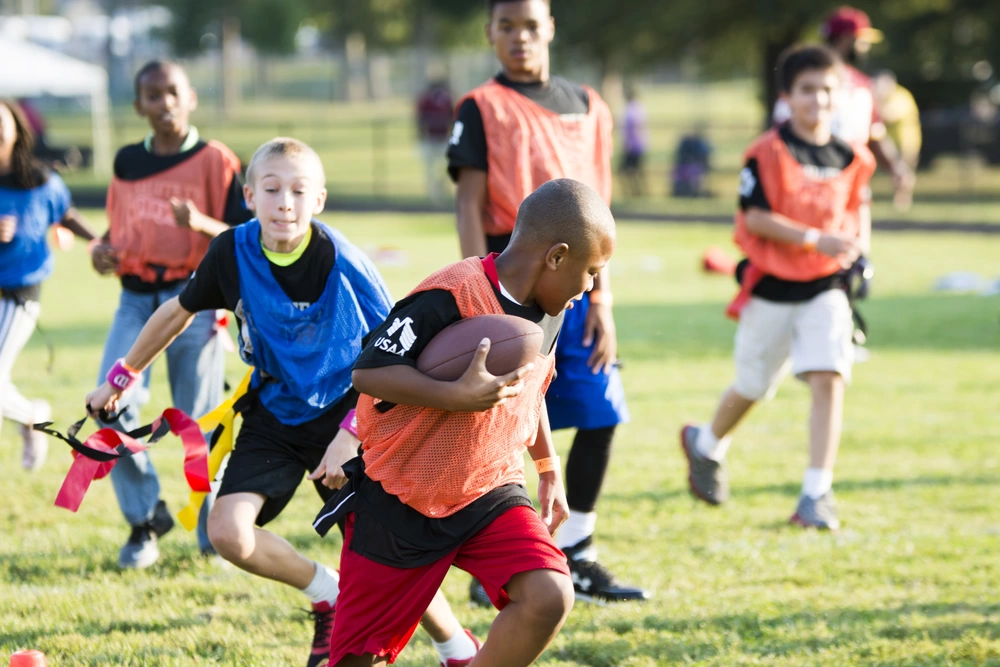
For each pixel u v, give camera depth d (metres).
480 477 8.91
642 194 75.25
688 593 13.33
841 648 11.48
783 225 15.91
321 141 117.81
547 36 13.46
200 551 14.51
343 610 9.14
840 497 17.33
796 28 80.19
